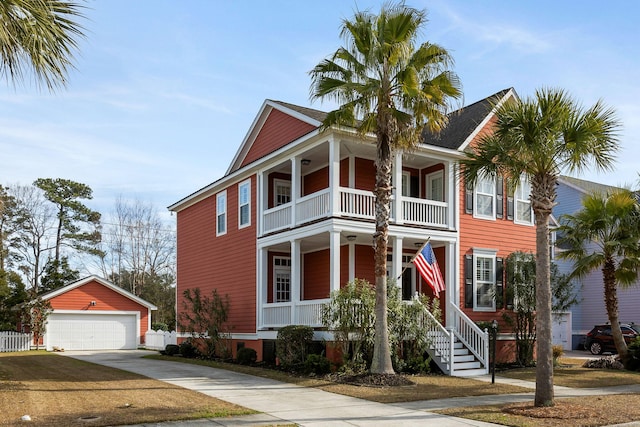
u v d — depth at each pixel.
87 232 49.75
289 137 22.52
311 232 18.95
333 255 17.78
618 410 11.59
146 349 33.81
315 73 16.16
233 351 23.56
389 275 22.27
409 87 15.14
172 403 11.88
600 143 12.45
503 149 12.89
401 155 19.69
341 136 18.62
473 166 13.71
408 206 19.97
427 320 17.98
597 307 33.28
